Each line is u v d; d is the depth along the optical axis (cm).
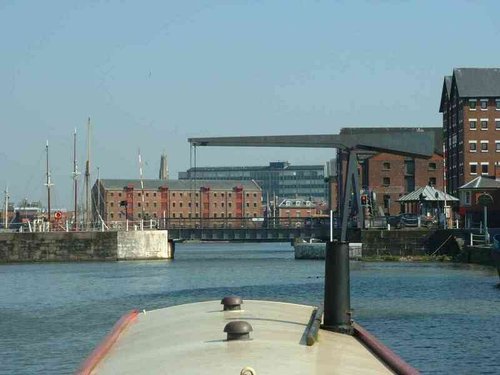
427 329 4856
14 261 14375
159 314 1777
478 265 11344
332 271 1609
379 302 6519
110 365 1277
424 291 7438
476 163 18425
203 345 1267
